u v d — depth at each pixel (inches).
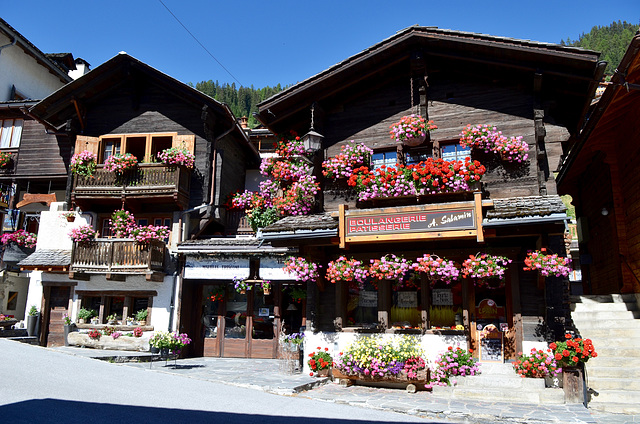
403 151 466.9
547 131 429.4
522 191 426.3
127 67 668.1
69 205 680.4
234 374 448.8
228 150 697.6
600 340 415.2
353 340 445.7
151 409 282.0
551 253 390.9
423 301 433.1
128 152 708.0
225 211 666.8
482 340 419.8
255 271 603.2
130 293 628.1
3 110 748.6
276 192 556.7
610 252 545.6
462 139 438.0
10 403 270.7
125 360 524.1
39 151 730.2
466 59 442.3
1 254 720.3
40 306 658.2
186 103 679.7
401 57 462.6
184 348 603.2
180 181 637.3
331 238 427.5
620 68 366.9
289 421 275.4
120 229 625.0
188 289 628.1
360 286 464.4
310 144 465.1
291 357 478.6
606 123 483.8
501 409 325.4
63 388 320.8
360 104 491.8
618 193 505.0
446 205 394.3
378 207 453.7
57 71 924.0
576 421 294.8
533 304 401.7
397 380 397.7
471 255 387.9
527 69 423.8
